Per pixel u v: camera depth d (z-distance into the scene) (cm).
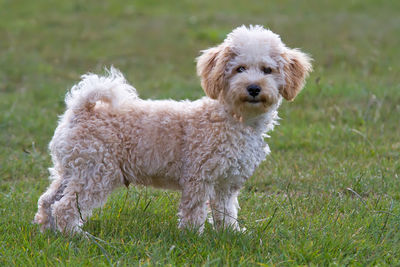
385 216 706
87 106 654
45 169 935
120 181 665
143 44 2017
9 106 1295
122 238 629
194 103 695
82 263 559
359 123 1155
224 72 672
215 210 685
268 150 710
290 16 2502
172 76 1614
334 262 577
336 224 679
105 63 1761
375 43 1938
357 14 2586
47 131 1134
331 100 1284
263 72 667
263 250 605
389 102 1273
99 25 2288
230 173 660
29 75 1619
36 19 2323
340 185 848
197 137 654
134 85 1491
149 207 745
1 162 959
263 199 798
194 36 2130
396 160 945
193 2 2795
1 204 763
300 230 660
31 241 622
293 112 1223
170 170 671
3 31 2112
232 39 679
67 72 1667
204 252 594
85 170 642
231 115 657
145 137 657
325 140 1059
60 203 643
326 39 2002
